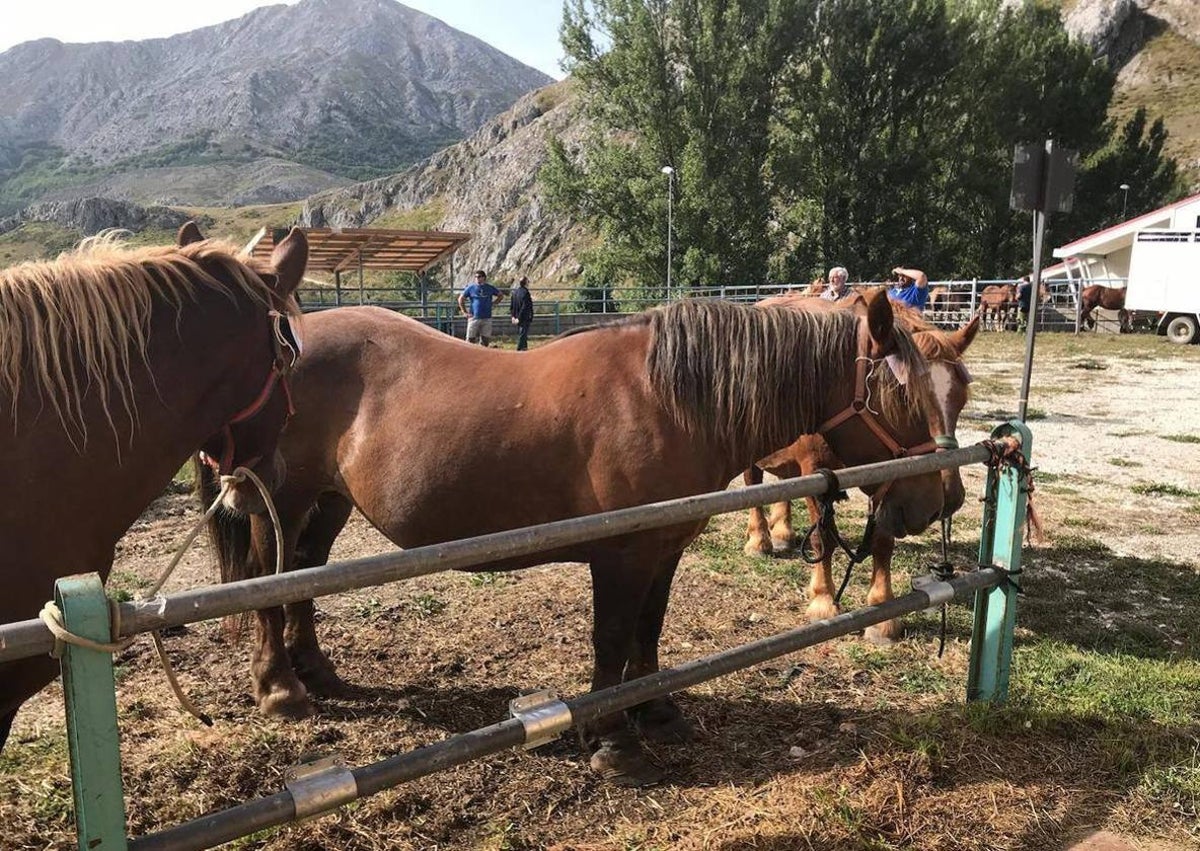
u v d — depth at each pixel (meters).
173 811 2.66
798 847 2.42
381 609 4.47
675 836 2.52
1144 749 2.93
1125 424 10.09
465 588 4.80
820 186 32.88
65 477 1.87
